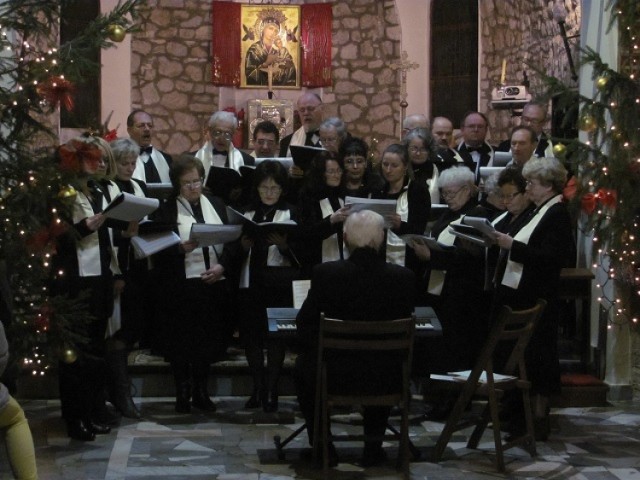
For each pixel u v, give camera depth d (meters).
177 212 6.26
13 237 5.17
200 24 12.24
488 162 7.82
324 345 4.86
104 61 11.62
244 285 6.27
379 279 4.99
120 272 6.07
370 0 12.34
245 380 6.73
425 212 6.29
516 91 9.88
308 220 6.22
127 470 5.12
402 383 5.02
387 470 5.18
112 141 6.17
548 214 5.67
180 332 6.18
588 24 7.04
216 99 12.29
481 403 6.44
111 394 6.20
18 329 5.27
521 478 5.05
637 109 5.79
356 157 6.21
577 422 6.21
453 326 6.18
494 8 11.77
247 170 6.43
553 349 5.73
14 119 5.27
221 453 5.45
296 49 12.42
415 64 11.81
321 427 5.18
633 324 6.58
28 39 5.86
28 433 4.04
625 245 6.00
